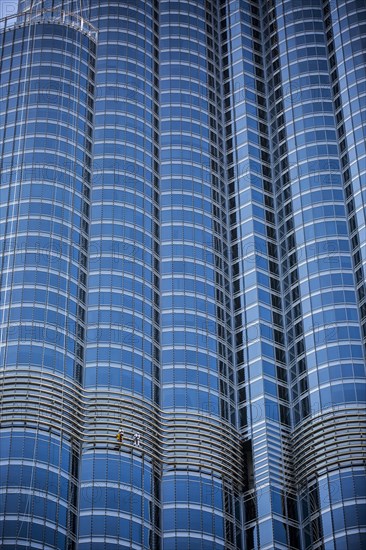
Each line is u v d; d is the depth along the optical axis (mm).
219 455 141375
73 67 182875
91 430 137500
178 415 144000
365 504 134250
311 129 181000
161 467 138750
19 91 176750
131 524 131000
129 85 185875
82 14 199250
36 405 136250
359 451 138375
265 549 134375
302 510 138250
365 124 176375
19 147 167500
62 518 128250
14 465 129750
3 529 124312
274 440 144625
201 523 134500
